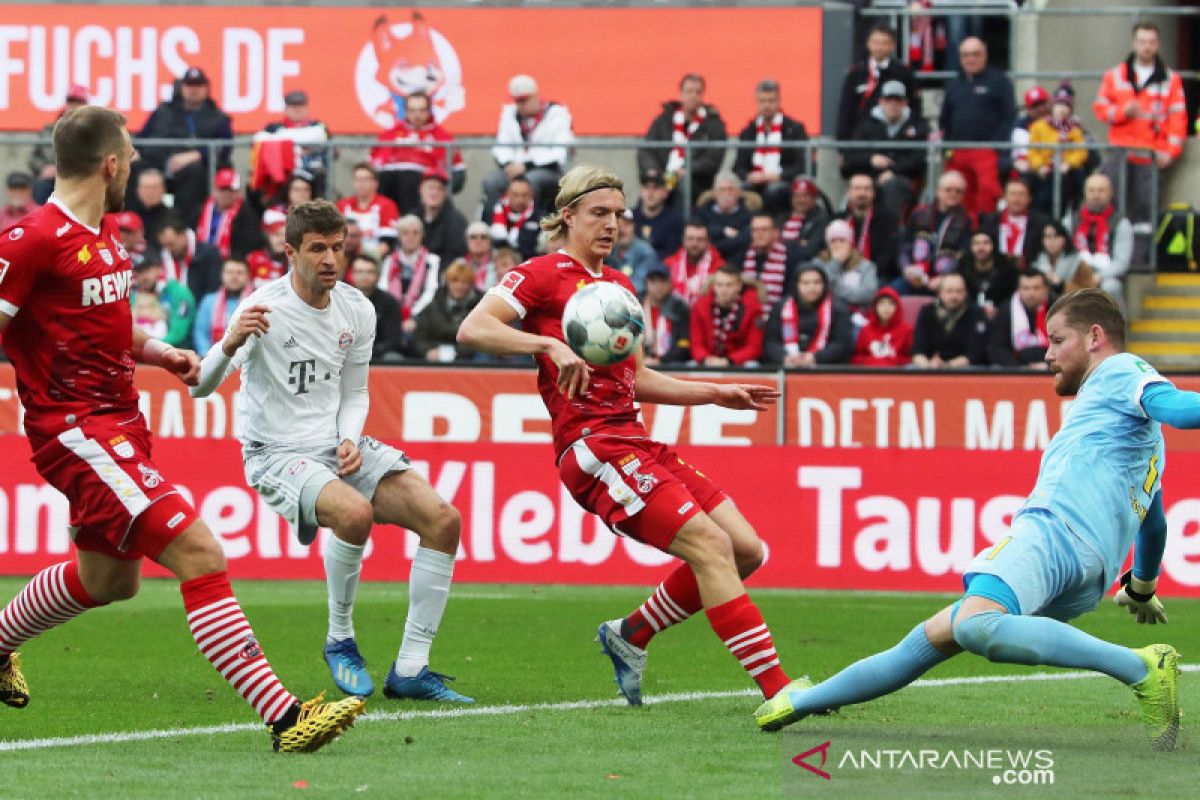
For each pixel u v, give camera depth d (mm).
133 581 19719
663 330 44812
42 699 22531
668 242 48250
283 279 22781
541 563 38344
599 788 16312
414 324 46406
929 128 51531
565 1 53719
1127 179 50156
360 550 22609
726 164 52750
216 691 23344
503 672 25641
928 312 44594
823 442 40500
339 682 22859
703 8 53281
